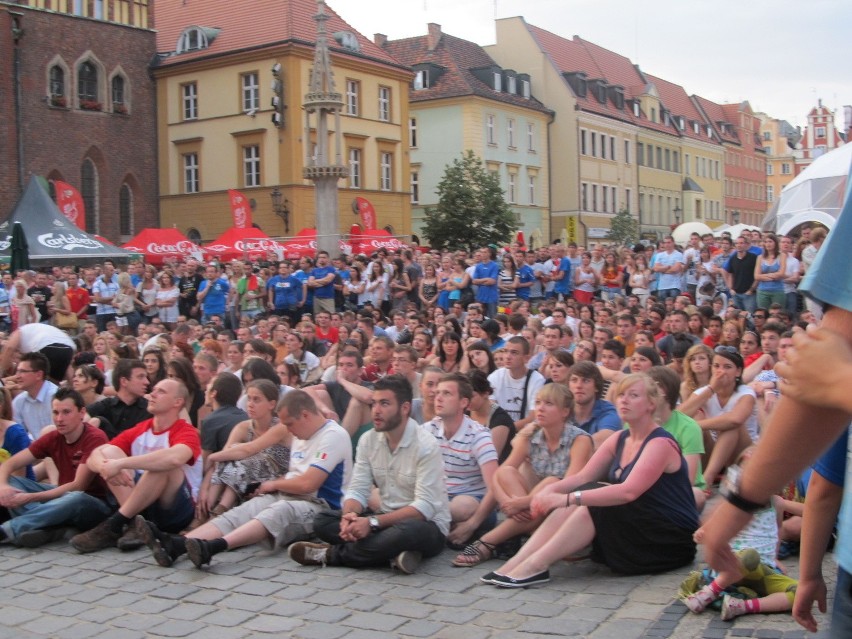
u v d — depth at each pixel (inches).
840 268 79.3
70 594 266.4
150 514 319.3
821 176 1004.6
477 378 335.6
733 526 97.7
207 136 1882.4
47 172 1711.4
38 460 339.9
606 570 266.4
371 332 627.8
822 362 78.1
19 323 775.1
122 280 893.2
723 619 217.2
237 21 1903.3
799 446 85.4
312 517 304.8
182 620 240.2
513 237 2458.2
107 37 1828.2
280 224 1807.3
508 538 282.2
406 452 283.3
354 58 1904.5
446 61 2399.1
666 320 512.1
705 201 3624.5
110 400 373.7
